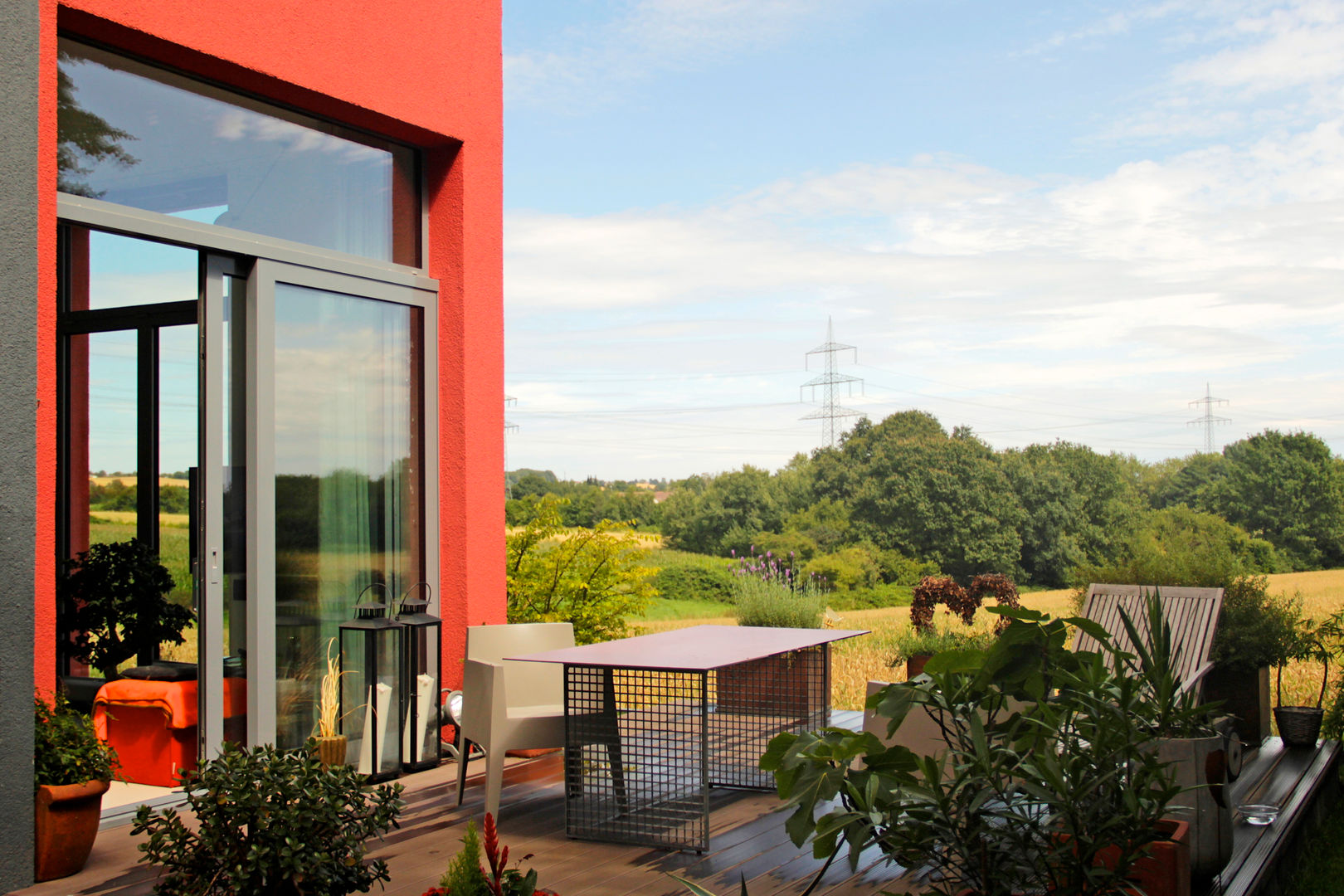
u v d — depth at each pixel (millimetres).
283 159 5629
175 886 3119
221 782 3152
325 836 3193
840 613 23297
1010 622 2889
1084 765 2639
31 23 4090
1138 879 2830
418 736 5941
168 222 4926
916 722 4129
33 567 4004
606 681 4672
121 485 6457
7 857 3863
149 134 4969
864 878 3992
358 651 5812
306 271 5613
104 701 5535
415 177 6461
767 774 5516
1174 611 5973
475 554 6398
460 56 6395
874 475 25938
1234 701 6438
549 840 4508
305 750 3359
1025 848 2639
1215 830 3658
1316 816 5535
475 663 4859
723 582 25078
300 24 5406
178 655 6359
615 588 10172
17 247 4012
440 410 6449
